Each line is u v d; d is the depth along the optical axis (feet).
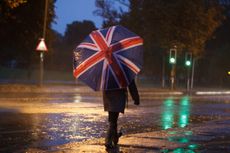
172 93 187.83
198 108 106.42
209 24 216.54
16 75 286.05
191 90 219.20
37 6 180.14
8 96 122.42
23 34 185.06
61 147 42.63
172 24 211.41
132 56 39.29
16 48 196.95
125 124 66.80
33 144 45.65
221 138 49.08
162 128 62.54
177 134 51.49
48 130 56.85
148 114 84.43
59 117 72.54
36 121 66.23
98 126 61.98
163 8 211.00
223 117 83.76
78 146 43.01
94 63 39.29
